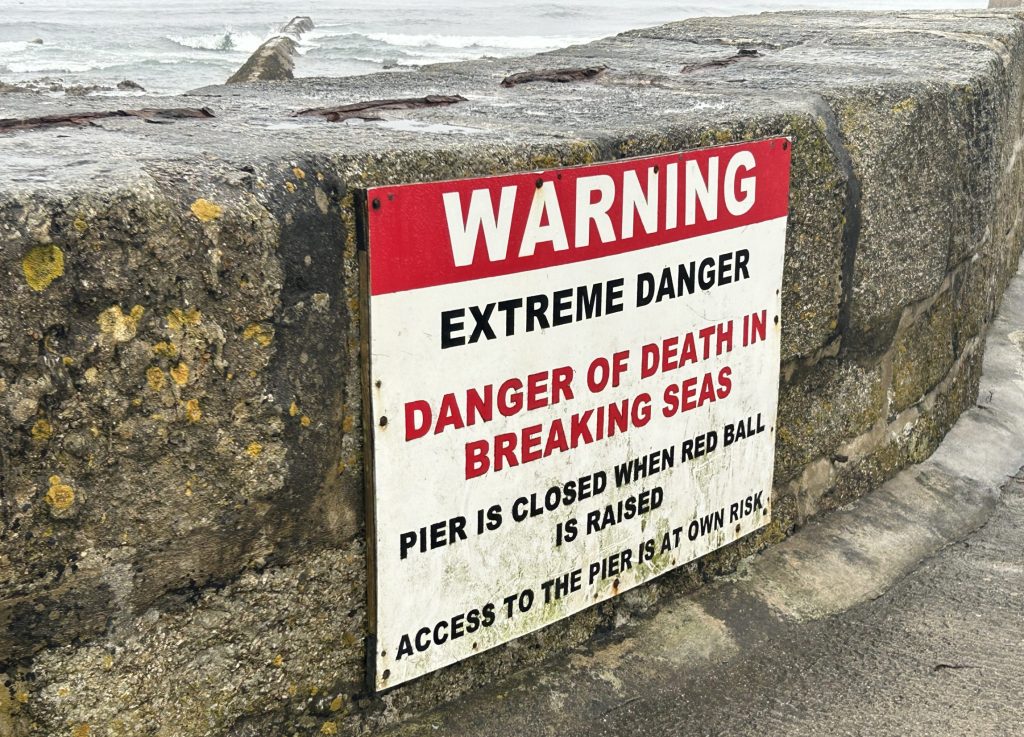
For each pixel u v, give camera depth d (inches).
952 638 103.3
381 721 81.6
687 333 93.8
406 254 72.0
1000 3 319.9
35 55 1176.8
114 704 66.0
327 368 70.7
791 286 105.3
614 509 92.1
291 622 73.8
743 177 95.0
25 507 59.4
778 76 132.0
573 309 83.6
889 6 2053.4
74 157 66.8
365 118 95.5
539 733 85.3
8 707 62.4
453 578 81.3
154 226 60.7
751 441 104.2
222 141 75.7
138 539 64.4
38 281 57.2
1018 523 128.4
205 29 1701.5
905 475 132.9
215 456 66.1
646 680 92.4
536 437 83.7
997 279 186.9
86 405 60.2
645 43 189.5
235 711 72.2
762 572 109.4
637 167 85.4
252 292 65.4
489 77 142.7
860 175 109.5
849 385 118.6
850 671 97.4
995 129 142.2
